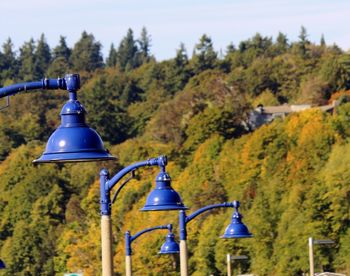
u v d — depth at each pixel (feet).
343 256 483.10
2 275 626.23
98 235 536.83
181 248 195.31
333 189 493.77
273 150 615.16
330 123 617.21
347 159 513.04
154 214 507.71
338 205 488.02
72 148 96.43
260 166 614.75
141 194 588.91
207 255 504.02
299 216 490.90
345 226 486.79
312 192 492.95
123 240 506.89
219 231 506.48
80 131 97.09
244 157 625.41
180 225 195.72
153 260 480.64
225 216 520.83
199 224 551.59
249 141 630.74
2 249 635.66
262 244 493.77
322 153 577.02
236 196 574.56
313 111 640.99
